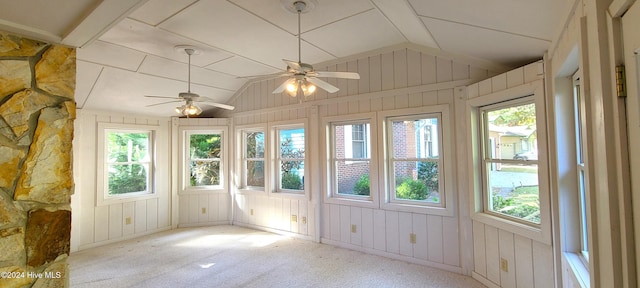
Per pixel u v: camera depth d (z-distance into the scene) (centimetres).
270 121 526
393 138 400
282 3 266
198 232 530
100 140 478
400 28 323
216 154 601
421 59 364
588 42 127
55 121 168
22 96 158
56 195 168
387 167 400
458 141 338
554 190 230
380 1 261
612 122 110
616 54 107
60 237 168
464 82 335
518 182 276
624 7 100
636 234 100
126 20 292
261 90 536
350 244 429
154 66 414
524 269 261
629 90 100
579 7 140
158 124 553
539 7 185
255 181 567
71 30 157
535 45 244
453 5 218
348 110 429
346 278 331
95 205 468
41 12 141
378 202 401
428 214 361
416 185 382
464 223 333
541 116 242
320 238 461
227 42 355
